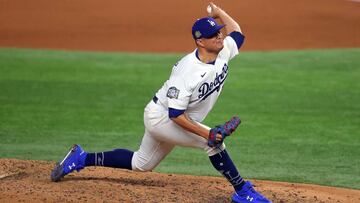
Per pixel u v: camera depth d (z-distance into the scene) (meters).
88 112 45.50
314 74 57.59
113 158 24.53
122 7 86.25
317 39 72.69
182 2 88.19
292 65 60.88
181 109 22.00
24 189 23.56
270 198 24.66
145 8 85.81
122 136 39.59
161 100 22.91
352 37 73.25
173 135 23.02
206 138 22.05
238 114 45.44
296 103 48.50
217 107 47.28
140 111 46.09
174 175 28.11
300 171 32.47
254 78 56.19
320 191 26.91
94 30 77.31
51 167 27.77
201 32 21.75
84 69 59.34
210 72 22.00
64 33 76.00
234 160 34.59
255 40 72.81
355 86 53.59
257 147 37.47
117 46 70.81
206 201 23.47
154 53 67.38
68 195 22.97
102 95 50.44
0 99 48.56
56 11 84.75
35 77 55.97
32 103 47.66
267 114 45.47
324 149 37.03
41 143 37.59
